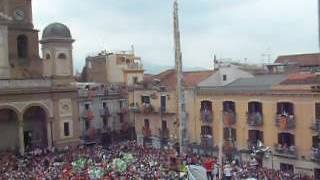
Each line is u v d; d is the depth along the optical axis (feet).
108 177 137.08
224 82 224.12
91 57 335.06
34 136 226.58
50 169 158.30
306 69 220.23
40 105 220.23
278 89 179.93
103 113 263.49
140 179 134.10
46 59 228.22
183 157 164.55
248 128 191.52
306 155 172.45
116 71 321.11
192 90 213.66
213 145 204.44
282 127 177.68
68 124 229.25
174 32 202.18
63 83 226.99
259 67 259.39
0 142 217.15
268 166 184.55
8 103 209.77
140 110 241.35
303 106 172.24
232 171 143.02
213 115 205.46
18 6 231.91
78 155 189.78
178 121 217.77
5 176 150.82
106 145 232.12
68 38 228.22
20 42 232.94
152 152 190.90
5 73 214.90
